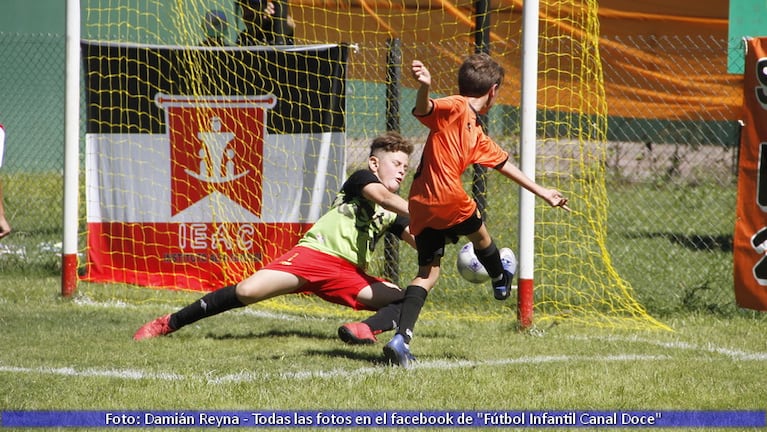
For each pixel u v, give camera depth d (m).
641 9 40.94
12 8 59.09
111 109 30.72
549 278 31.75
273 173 30.12
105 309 26.73
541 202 38.94
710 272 33.22
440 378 19.00
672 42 41.25
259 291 22.61
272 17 32.81
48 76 58.47
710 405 17.38
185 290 30.59
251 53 30.02
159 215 30.77
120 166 30.86
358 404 17.17
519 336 23.95
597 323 25.77
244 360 20.75
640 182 57.53
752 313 27.28
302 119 29.80
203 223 30.64
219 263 30.61
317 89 29.59
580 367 20.25
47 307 26.75
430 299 29.38
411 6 37.12
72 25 27.70
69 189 28.08
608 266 28.36
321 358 20.95
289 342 22.81
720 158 58.53
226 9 35.22
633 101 41.75
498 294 21.50
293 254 23.03
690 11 40.69
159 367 19.89
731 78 40.50
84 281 30.95
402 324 20.12
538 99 34.62
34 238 38.00
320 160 29.70
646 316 26.30
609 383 18.80
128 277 30.95
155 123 30.62
